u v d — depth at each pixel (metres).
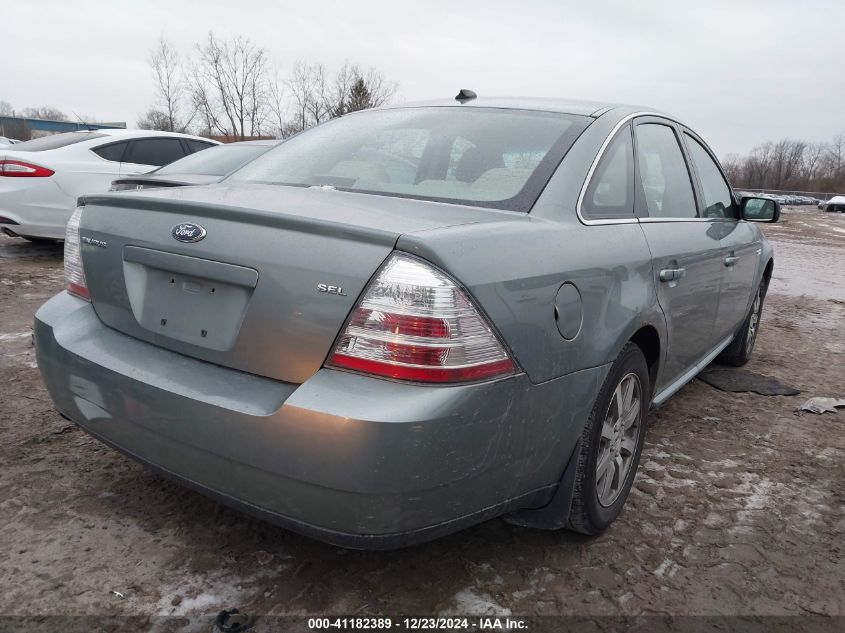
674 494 2.86
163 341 2.05
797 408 4.03
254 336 1.84
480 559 2.31
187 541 2.32
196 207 1.99
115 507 2.51
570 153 2.43
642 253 2.52
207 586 2.10
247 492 1.83
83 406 2.18
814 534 2.60
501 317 1.80
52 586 2.06
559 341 1.98
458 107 2.83
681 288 2.88
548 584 2.20
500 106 2.79
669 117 3.36
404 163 2.51
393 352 1.69
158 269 2.05
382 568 2.23
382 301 1.70
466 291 1.73
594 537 2.48
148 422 1.97
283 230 1.85
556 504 2.22
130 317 2.14
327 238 1.79
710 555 2.42
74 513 2.46
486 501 1.90
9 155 7.12
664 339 2.75
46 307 2.38
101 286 2.22
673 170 3.24
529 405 1.90
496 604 2.09
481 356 1.75
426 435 1.67
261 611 2.00
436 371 1.69
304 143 2.88
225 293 1.91
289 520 1.80
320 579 2.16
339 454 1.66
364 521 1.71
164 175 6.02
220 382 1.87
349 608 2.04
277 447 1.73
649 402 2.72
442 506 1.78
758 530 2.61
